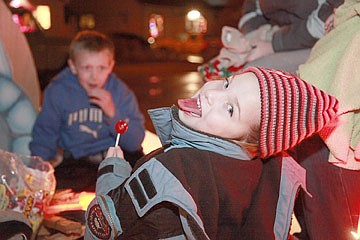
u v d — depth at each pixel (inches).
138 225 68.2
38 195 100.0
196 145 69.2
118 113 136.0
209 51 770.8
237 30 122.4
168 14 1024.2
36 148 135.9
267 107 66.4
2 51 137.6
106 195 70.2
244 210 70.9
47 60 287.9
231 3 927.0
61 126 138.4
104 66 133.9
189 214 62.4
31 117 140.3
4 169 96.5
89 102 137.4
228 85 69.2
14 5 277.3
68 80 137.9
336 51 79.9
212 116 67.7
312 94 67.4
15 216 78.3
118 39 700.0
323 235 84.6
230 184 68.5
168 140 75.2
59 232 104.6
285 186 74.4
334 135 77.0
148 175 64.4
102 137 138.6
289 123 66.9
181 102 69.5
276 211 73.9
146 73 578.9
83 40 134.0
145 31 945.5
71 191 123.7
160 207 66.6
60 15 457.7
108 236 69.1
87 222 71.1
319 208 84.4
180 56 751.7
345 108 75.7
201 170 66.7
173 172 64.2
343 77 76.5
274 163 74.4
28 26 291.7
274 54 105.7
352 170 81.6
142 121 140.6
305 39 105.3
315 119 67.4
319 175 83.6
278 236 73.5
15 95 138.9
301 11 105.0
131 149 137.6
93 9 706.8
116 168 77.0
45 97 137.2
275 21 117.1
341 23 81.4
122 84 141.6
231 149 68.9
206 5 945.5
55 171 132.7
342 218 83.2
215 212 66.8
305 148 83.8
